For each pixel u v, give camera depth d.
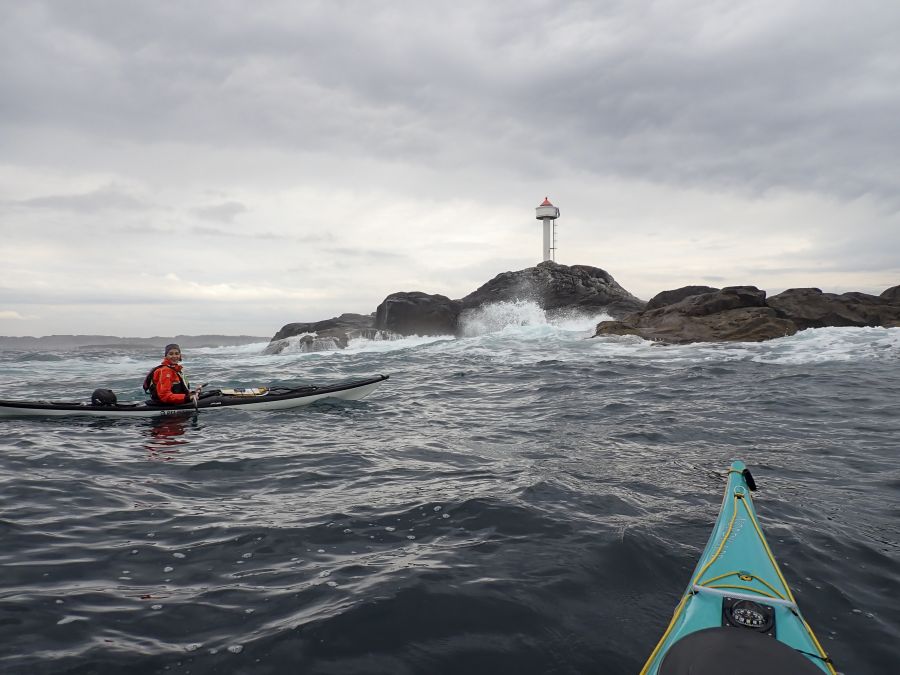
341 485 5.54
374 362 21.52
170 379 9.48
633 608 3.18
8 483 5.48
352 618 3.00
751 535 3.29
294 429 8.45
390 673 2.58
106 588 3.35
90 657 2.65
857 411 9.20
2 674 2.49
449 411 10.09
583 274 49.28
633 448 7.05
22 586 3.34
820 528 4.29
